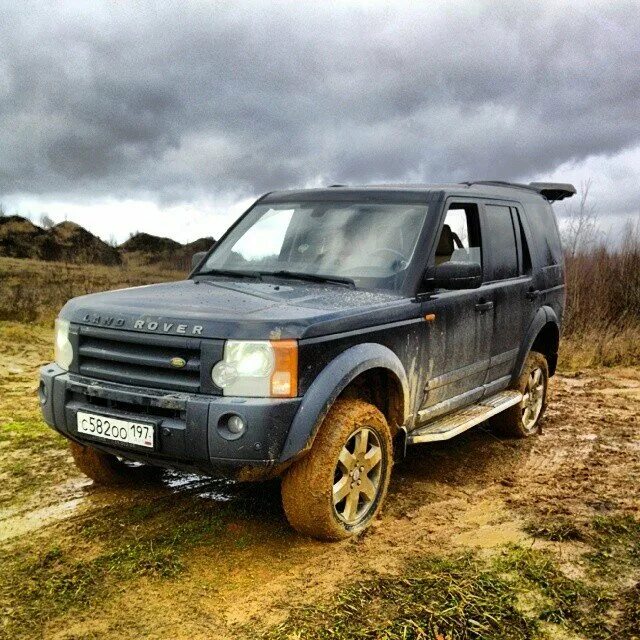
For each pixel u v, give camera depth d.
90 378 3.73
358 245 4.57
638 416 7.00
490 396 5.51
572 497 4.52
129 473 4.60
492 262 5.29
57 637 2.84
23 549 3.64
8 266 28.23
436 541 3.78
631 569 3.47
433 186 4.97
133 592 3.21
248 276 4.67
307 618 2.95
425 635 2.82
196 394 3.39
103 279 23.53
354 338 3.72
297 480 3.56
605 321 11.74
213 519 4.04
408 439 4.30
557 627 2.93
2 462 5.02
